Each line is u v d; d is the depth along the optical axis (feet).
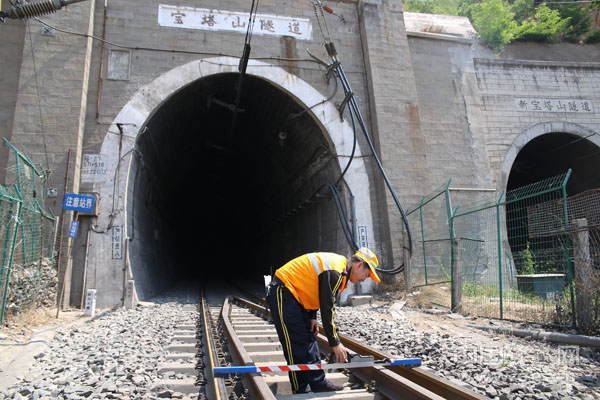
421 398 10.01
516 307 26.66
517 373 14.02
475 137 49.14
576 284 19.79
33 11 30.73
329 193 47.34
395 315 30.22
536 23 78.28
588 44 79.10
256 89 45.96
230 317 28.27
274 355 16.51
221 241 124.47
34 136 35.60
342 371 14.12
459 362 15.23
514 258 30.58
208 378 13.69
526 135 52.19
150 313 30.91
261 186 79.71
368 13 47.14
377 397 11.34
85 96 37.73
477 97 50.70
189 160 67.62
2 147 35.83
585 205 20.30
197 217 106.52
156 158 49.88
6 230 23.97
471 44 52.54
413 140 44.52
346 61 46.29
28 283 27.58
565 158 60.70
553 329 20.95
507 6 89.51
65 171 35.42
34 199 29.99
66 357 17.84
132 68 39.70
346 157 43.42
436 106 49.01
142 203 45.98
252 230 101.19
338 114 44.09
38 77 36.76
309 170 52.80
